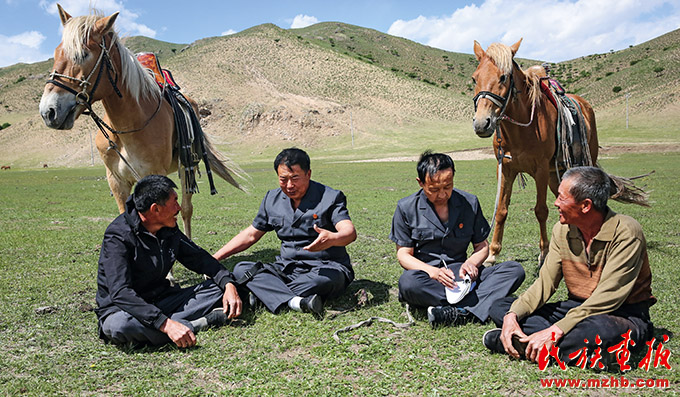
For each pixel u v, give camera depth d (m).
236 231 9.43
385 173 26.59
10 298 5.12
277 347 3.82
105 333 3.90
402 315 4.49
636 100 83.81
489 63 5.73
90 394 3.17
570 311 3.37
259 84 98.62
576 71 141.25
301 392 3.10
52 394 3.15
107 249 3.91
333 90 99.44
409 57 175.12
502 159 6.24
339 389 3.12
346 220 4.57
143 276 4.10
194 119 6.84
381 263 6.59
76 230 9.67
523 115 6.01
